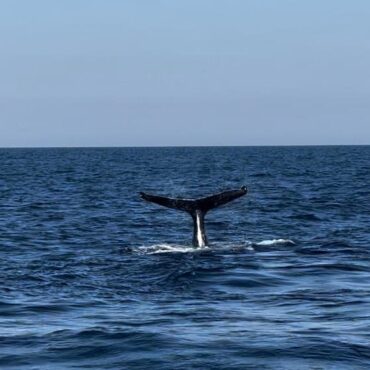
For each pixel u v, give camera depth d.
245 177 193.62
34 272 51.22
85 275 49.62
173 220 88.88
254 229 78.31
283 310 38.75
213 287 45.19
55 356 30.53
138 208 105.44
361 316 37.00
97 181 177.62
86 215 95.38
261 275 48.59
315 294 42.97
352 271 50.53
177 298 42.19
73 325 35.84
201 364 28.97
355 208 102.19
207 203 59.81
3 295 43.28
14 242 69.25
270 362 29.12
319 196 124.25
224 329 34.38
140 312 38.59
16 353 30.98
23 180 182.62
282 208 102.12
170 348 31.16
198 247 60.00
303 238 69.94
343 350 30.64
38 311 39.22
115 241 69.56
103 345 31.88
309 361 29.22
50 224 84.88
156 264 53.00
